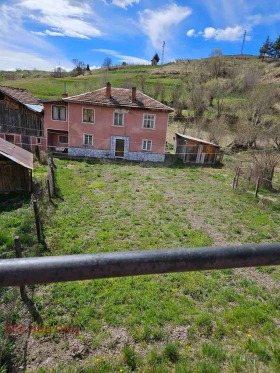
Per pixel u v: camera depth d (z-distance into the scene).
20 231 8.02
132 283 6.11
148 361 4.02
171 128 36.75
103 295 5.65
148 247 8.02
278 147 26.17
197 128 34.22
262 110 32.44
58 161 20.58
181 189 14.77
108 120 23.67
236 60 76.06
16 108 24.05
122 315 5.16
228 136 31.44
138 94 25.27
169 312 5.22
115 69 80.69
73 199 11.88
